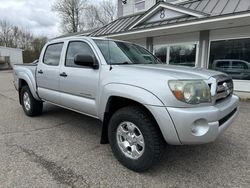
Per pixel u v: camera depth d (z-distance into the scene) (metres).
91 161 3.23
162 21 10.38
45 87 4.65
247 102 7.89
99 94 3.30
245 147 3.77
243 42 8.75
